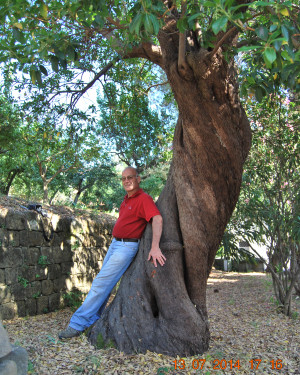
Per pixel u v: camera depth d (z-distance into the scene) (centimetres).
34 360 324
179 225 409
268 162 629
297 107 609
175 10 400
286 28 207
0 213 525
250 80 309
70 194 2472
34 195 2230
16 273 543
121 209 435
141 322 377
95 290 409
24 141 858
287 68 230
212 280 1064
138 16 234
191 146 376
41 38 332
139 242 420
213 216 390
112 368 321
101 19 309
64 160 882
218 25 200
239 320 549
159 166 1392
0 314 503
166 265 391
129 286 398
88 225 755
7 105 880
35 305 578
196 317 381
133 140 848
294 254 600
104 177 2259
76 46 350
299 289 739
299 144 599
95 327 390
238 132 370
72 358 338
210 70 329
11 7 296
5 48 326
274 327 504
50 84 640
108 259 430
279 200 617
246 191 626
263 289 853
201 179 382
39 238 602
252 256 643
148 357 348
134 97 714
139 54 471
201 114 352
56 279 638
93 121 678
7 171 1862
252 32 310
